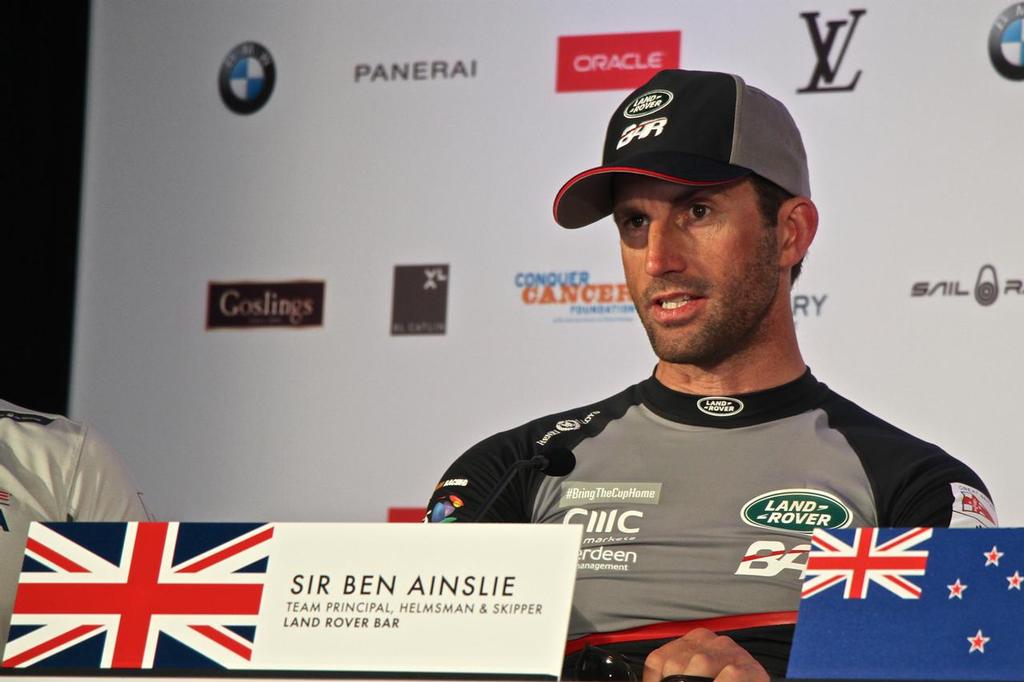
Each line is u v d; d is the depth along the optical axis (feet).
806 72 25.67
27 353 28.63
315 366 27.20
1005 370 23.98
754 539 17.52
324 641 12.31
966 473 18.29
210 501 27.37
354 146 27.73
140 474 27.73
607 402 20.22
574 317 26.08
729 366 19.17
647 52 26.58
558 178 26.68
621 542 17.88
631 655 17.03
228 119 28.45
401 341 26.89
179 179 28.53
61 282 28.76
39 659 12.68
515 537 12.30
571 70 26.89
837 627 11.91
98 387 28.30
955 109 24.89
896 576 11.94
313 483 26.91
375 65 27.84
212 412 27.58
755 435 18.67
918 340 24.39
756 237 18.95
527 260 26.50
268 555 12.66
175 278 28.22
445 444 26.37
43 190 29.07
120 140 28.96
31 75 29.48
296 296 27.53
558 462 16.38
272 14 28.48
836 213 25.04
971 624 11.59
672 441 18.93
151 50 29.01
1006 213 24.39
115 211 28.76
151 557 12.84
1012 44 24.79
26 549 13.06
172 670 12.37
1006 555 11.73
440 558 12.36
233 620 12.51
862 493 18.01
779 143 19.25
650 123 19.16
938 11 25.18
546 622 12.01
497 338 26.40
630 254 19.30
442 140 27.30
